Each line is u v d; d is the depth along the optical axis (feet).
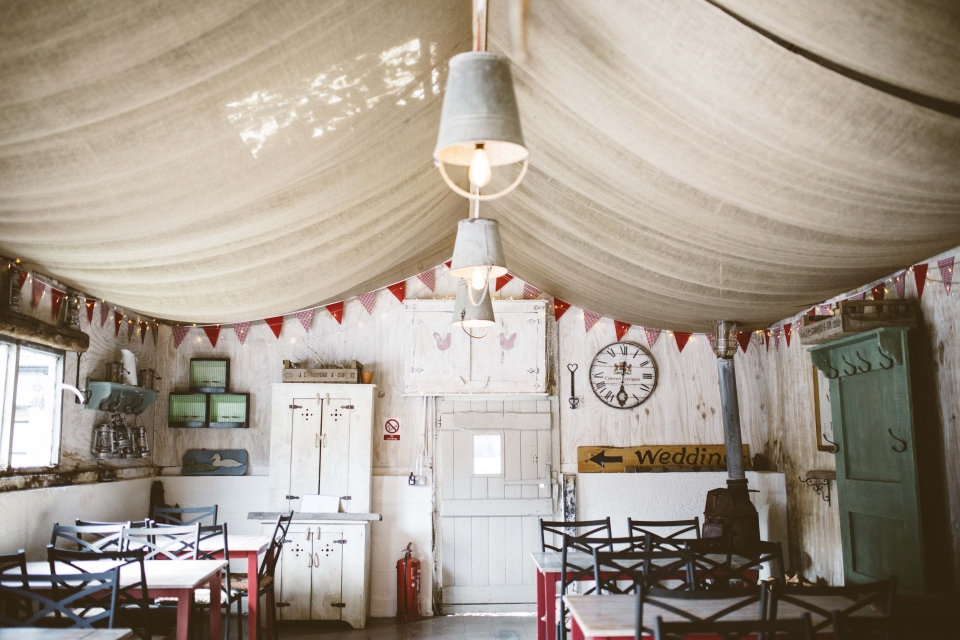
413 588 23.03
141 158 11.07
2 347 15.85
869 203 11.69
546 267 21.18
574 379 25.17
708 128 10.85
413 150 14.29
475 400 24.93
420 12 10.53
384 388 24.85
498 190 17.16
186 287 17.15
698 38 9.14
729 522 20.77
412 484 24.23
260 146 11.71
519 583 24.03
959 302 14.76
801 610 12.16
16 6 7.89
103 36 8.64
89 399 19.60
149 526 17.29
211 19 8.95
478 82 7.09
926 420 15.76
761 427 25.09
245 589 18.70
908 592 15.15
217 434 24.48
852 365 17.44
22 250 14.30
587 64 10.73
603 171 13.69
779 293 17.62
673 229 14.99
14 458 16.53
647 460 24.77
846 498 17.92
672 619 11.15
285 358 24.88
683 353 25.39
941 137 9.54
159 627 15.38
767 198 12.28
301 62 10.30
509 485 24.49
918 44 8.04
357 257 18.28
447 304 24.81
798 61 8.89
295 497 23.12
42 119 9.74
